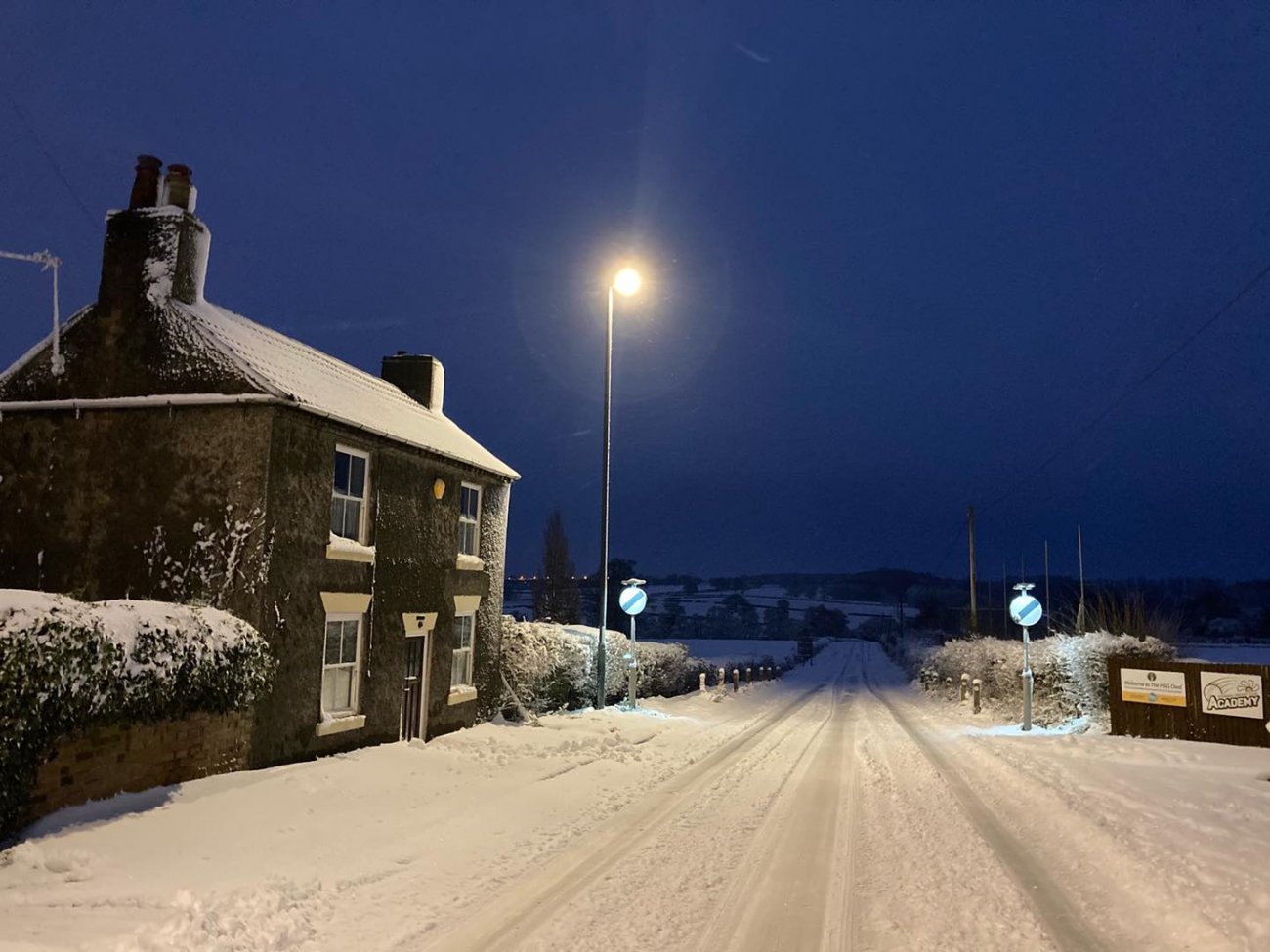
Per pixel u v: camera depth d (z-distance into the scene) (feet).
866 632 440.45
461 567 57.47
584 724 61.57
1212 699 51.98
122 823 27.25
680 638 304.91
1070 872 25.66
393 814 32.81
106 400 40.34
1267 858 25.27
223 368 39.58
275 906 22.04
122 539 39.99
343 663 44.75
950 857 27.37
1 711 23.43
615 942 20.29
